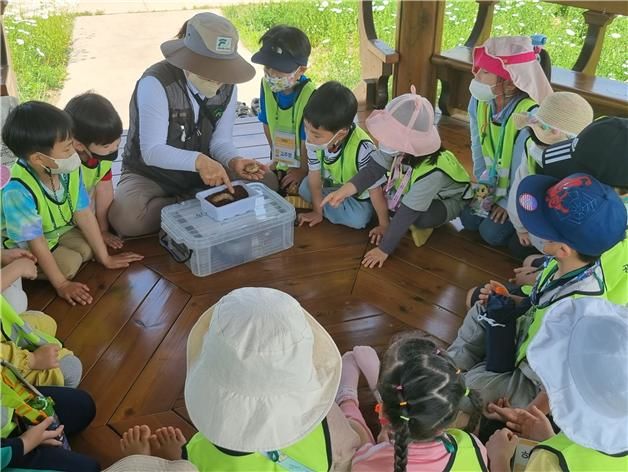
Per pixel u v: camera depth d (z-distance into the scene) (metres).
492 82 2.42
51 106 1.97
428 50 3.79
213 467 1.32
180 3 6.19
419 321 2.23
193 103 2.53
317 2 5.89
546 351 1.32
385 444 1.44
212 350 1.24
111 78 4.48
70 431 1.75
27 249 2.20
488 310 1.88
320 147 2.49
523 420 1.64
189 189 2.72
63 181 2.14
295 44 2.56
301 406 1.26
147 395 1.90
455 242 2.67
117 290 2.31
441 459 1.34
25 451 1.46
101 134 2.17
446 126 3.79
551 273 1.77
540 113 2.14
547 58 2.56
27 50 4.68
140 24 5.56
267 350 1.20
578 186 1.60
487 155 2.58
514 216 2.39
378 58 3.89
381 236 2.64
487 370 1.83
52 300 2.25
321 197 2.74
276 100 2.79
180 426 1.81
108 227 2.63
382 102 3.97
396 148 2.30
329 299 2.32
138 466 1.36
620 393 1.21
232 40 2.37
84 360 2.01
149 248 2.56
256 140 3.44
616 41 4.59
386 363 1.36
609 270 1.71
